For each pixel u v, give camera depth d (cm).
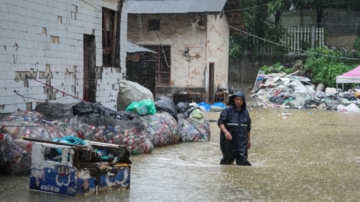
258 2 4191
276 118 2341
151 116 1399
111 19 1841
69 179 770
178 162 1138
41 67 1330
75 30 1512
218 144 1470
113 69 1800
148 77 2405
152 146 1282
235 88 4075
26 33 1254
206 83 3062
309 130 1872
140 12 3008
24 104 1253
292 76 3753
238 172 1011
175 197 789
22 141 932
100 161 809
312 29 4162
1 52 1154
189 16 3042
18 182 873
